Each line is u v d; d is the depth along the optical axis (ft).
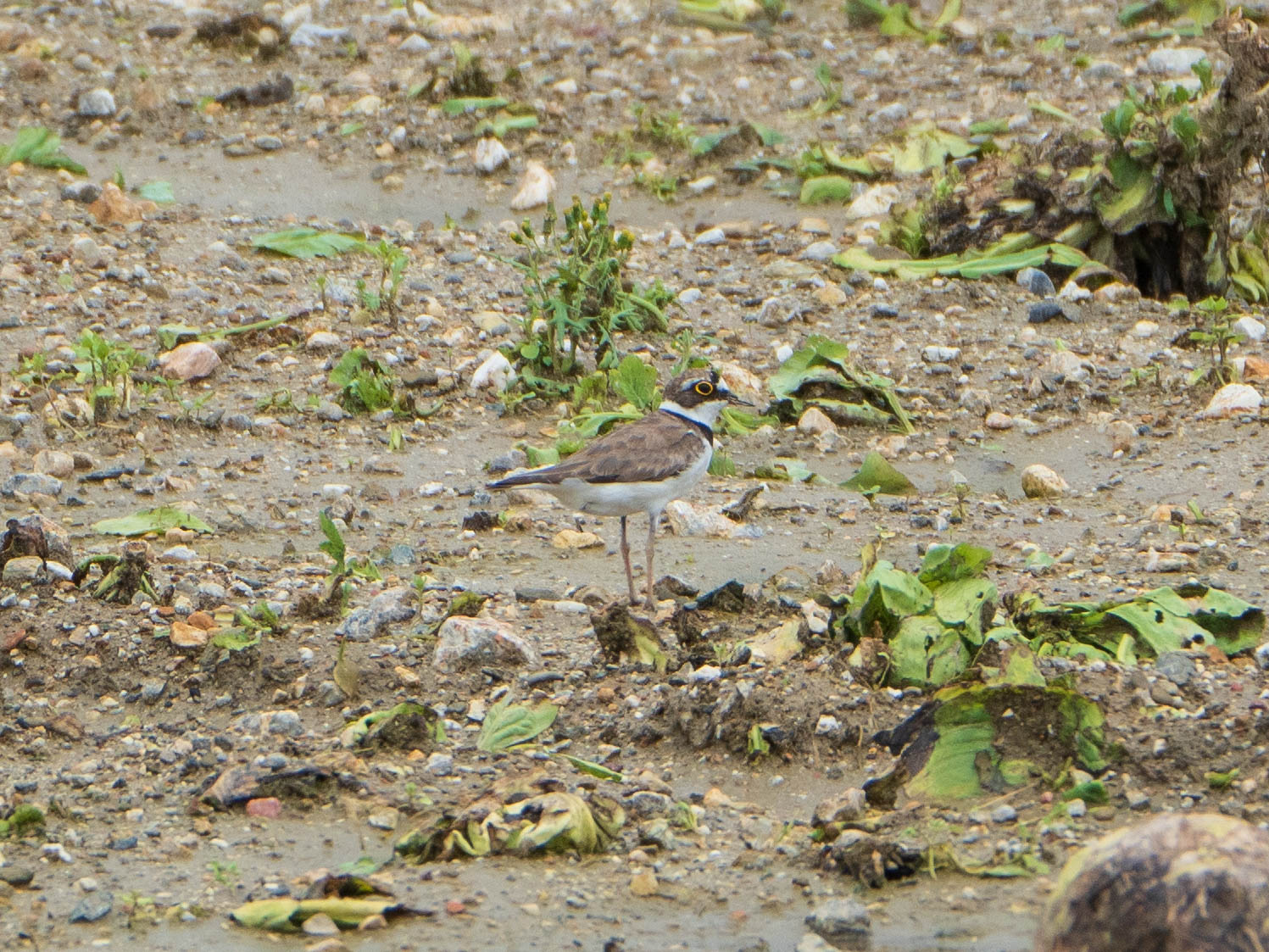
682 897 24.76
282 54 79.46
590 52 80.74
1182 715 28.84
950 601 31.60
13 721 30.25
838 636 31.94
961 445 46.78
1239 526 39.27
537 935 23.62
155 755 29.17
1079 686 29.55
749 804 27.68
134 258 58.18
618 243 51.47
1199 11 83.46
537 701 30.89
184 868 25.58
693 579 37.22
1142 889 18.60
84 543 38.50
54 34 79.46
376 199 66.28
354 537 39.81
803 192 65.92
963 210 60.39
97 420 46.26
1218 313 50.44
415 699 31.07
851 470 45.06
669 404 36.68
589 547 39.47
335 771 27.96
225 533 39.70
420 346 52.44
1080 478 44.04
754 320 55.11
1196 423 47.29
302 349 51.93
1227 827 19.20
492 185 67.82
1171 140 55.57
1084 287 57.82
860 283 57.88
